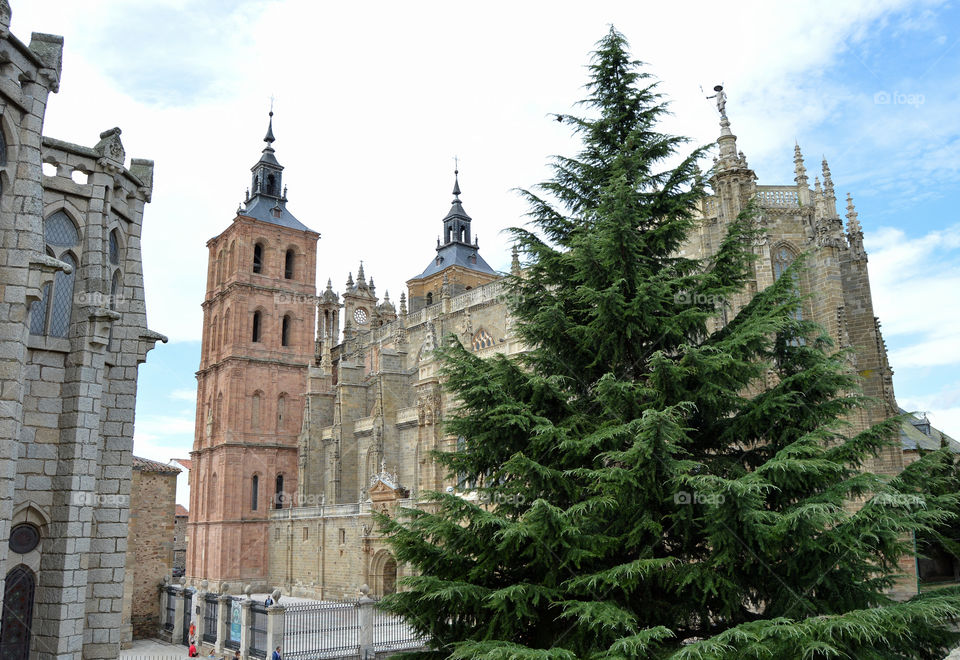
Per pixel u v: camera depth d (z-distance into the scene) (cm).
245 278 9356
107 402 2370
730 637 1363
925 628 1561
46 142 2139
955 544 1652
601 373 1956
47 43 1922
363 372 8700
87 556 2059
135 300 2486
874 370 4488
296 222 10056
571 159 2125
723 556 1502
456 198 10900
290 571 8012
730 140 4331
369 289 11494
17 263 1764
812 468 1443
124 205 2464
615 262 1859
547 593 1546
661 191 2048
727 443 1856
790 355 1870
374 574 6369
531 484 1711
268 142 10319
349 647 3972
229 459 8762
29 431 2033
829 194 4462
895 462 4103
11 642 1941
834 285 4269
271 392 9275
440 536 1722
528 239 2053
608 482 1595
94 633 2209
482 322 7119
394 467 7381
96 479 2298
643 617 1625
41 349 2072
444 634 1705
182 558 12069
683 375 1689
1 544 1653
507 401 1759
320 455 8912
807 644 1296
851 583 1619
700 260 2003
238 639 4203
